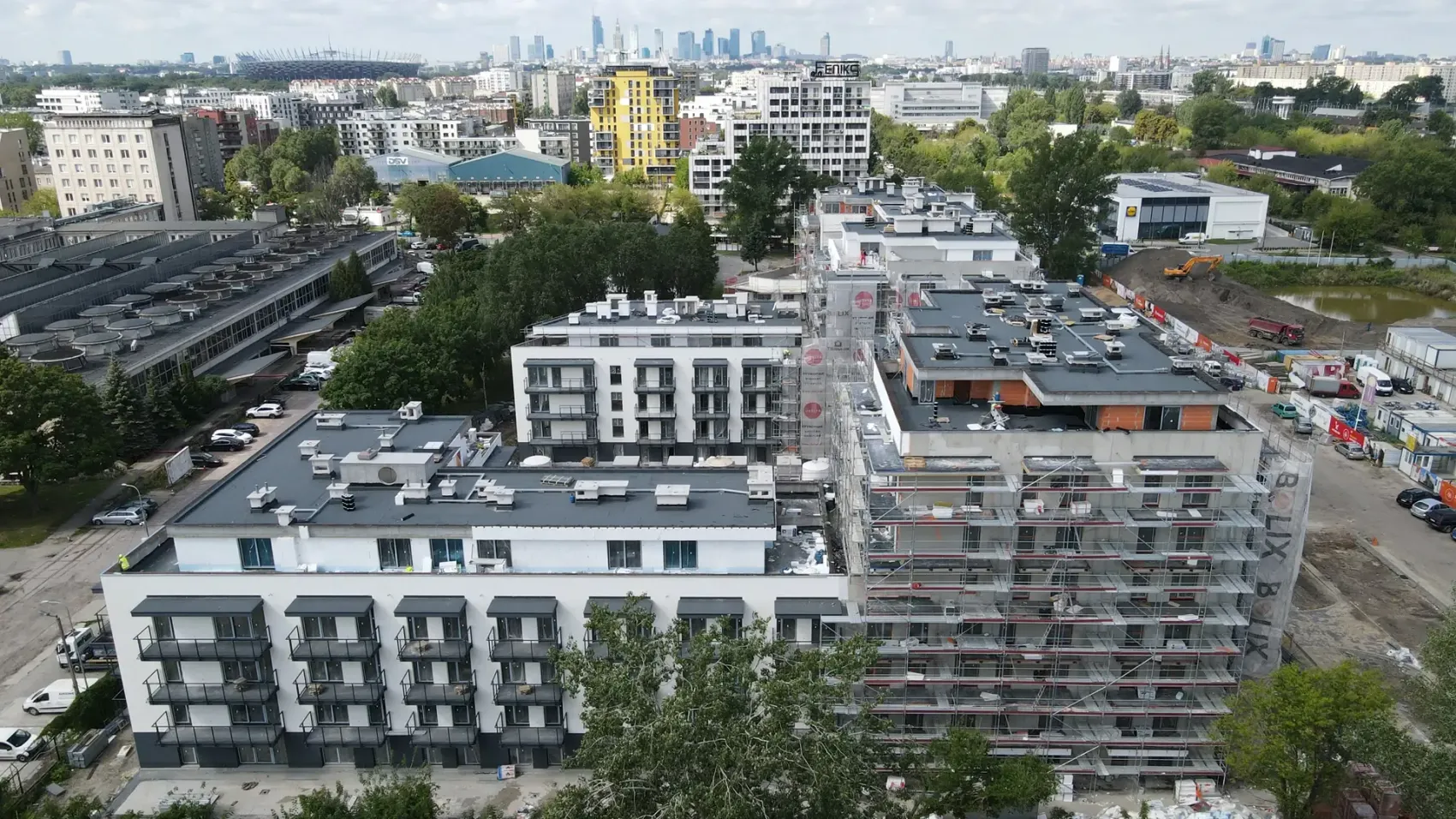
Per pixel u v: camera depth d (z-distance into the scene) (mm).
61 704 74000
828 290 105188
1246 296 188875
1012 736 65375
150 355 129875
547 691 65000
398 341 120625
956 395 71188
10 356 111312
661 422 116000
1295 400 133000
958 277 115688
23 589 91000
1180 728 66375
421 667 65375
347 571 65875
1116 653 63406
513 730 66312
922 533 62562
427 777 59188
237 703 65312
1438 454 108688
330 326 165875
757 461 117000
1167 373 68062
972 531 62281
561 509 68062
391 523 65438
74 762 69125
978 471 59719
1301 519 64312
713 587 63375
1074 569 63406
